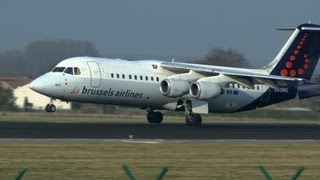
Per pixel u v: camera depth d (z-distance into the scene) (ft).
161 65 533.96
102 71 512.22
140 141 367.45
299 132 466.29
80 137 383.04
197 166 273.75
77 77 504.84
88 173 249.34
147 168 264.93
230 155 312.50
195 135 417.69
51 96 506.48
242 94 554.46
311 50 564.30
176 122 595.06
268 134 441.27
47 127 460.14
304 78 565.12
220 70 534.78
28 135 389.19
